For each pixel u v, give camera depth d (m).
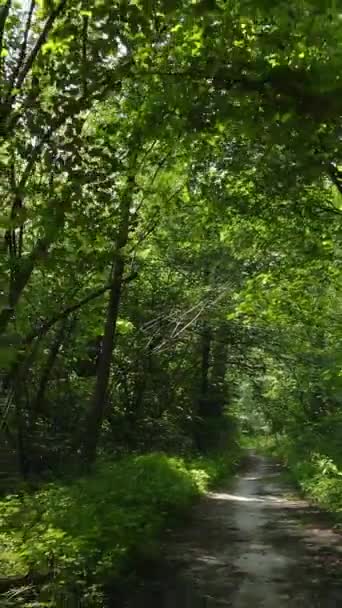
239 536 12.29
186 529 12.95
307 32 6.12
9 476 14.18
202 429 31.70
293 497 20.73
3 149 8.51
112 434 21.70
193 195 14.04
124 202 10.44
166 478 16.03
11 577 7.05
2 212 8.43
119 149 10.84
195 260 21.53
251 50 7.09
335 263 15.55
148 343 22.38
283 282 15.99
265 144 7.29
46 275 13.15
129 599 7.48
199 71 7.18
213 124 7.26
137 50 7.71
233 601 7.53
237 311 16.89
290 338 26.30
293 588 8.22
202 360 30.97
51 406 17.83
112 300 15.27
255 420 65.56
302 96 6.44
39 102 7.71
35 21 9.29
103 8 6.95
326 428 26.50
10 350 8.16
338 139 6.71
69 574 7.32
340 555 10.53
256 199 13.73
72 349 18.17
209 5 6.20
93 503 10.70
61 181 8.36
